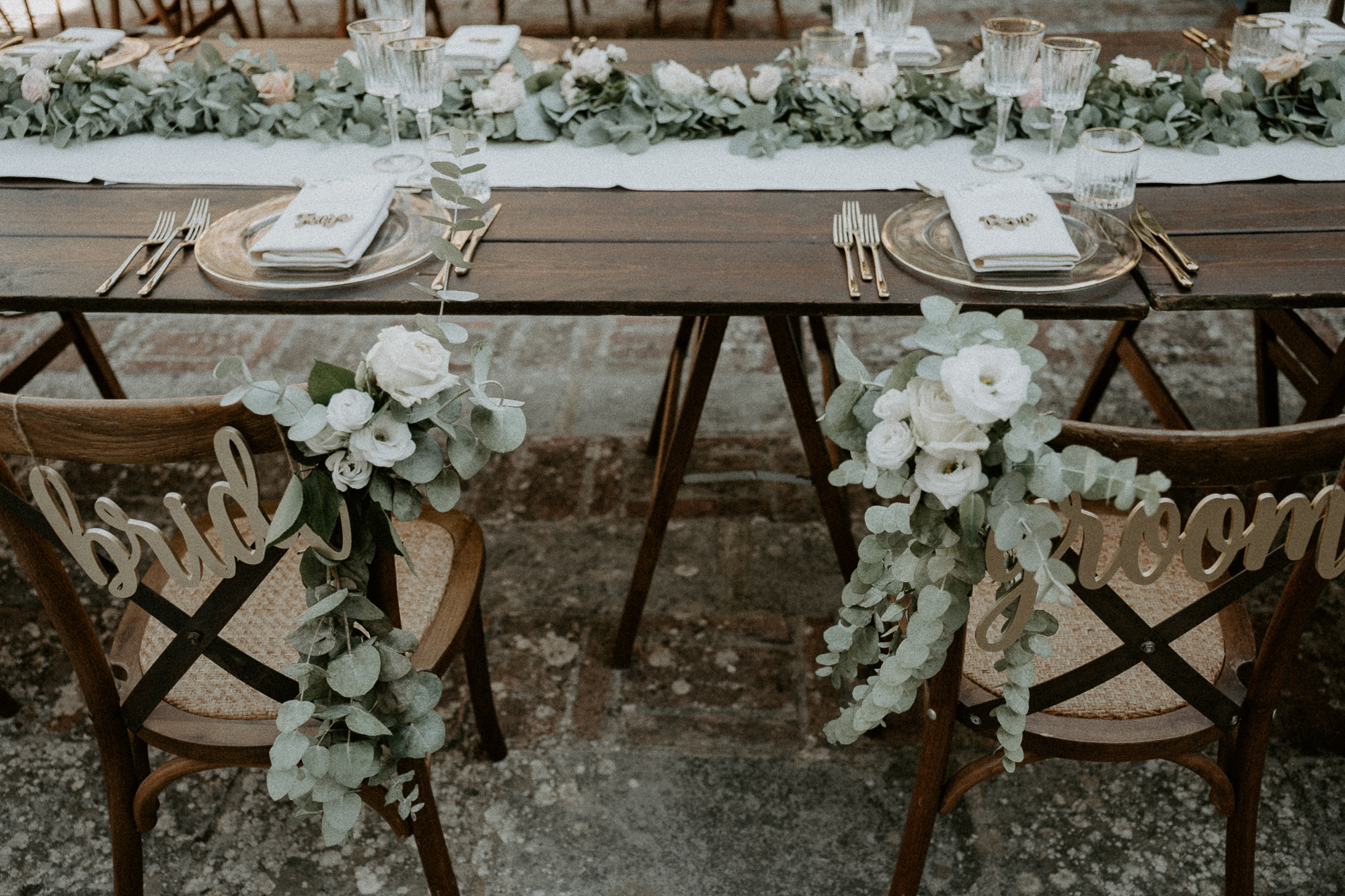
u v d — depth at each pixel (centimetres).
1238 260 146
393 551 109
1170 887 153
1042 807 164
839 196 170
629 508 227
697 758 172
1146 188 170
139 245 154
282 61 222
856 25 211
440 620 139
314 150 188
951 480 94
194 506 230
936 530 102
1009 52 166
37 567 112
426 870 140
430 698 119
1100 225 154
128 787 134
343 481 98
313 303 139
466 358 276
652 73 200
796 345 198
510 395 262
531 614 200
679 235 158
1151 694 128
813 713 179
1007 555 103
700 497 229
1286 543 104
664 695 183
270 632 137
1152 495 90
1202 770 129
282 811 165
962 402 88
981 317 95
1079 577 105
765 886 154
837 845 159
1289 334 198
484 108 187
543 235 158
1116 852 157
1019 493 95
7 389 207
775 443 245
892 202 167
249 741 125
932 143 188
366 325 291
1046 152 183
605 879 155
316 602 108
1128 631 112
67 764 173
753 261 150
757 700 182
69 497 101
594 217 164
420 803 128
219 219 160
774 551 214
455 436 100
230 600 112
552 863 157
